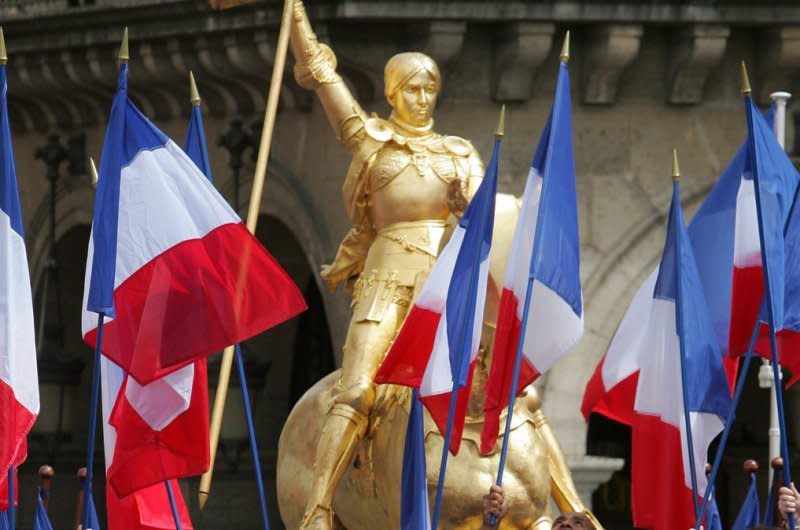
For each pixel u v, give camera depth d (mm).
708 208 19641
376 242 19750
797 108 27828
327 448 19078
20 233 16906
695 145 27703
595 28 26969
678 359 18672
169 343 17297
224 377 19688
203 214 17328
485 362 18469
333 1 26188
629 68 27422
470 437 18578
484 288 17766
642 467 18922
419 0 26188
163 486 18656
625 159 27531
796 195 19078
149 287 17266
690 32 27062
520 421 18781
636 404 18891
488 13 26375
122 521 18547
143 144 17297
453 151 19812
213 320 17297
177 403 17406
